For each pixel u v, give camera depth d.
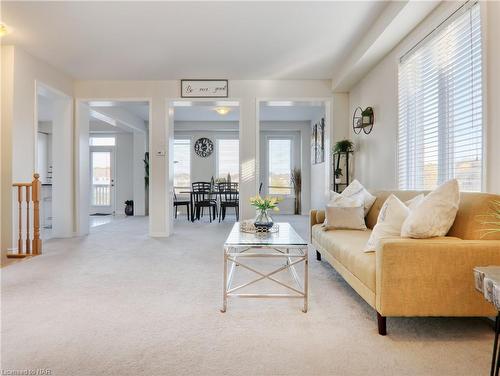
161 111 5.31
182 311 2.14
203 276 2.94
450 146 2.62
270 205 2.77
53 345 1.68
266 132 9.18
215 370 1.46
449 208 1.86
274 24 3.47
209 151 9.26
